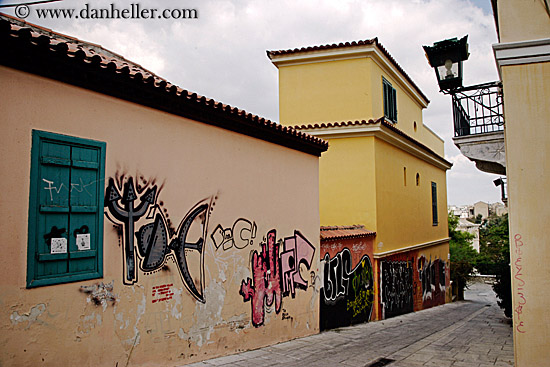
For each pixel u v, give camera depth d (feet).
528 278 18.07
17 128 13.87
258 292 25.16
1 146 13.43
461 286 88.17
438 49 29.32
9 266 13.43
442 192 69.05
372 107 43.86
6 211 13.46
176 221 19.72
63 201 15.08
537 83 18.71
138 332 17.54
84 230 15.74
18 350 13.51
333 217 42.22
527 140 18.65
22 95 14.06
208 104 21.17
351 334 31.63
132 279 17.43
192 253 20.54
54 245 14.71
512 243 18.43
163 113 19.39
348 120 44.42
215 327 21.70
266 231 26.25
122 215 17.20
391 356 24.35
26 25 19.90
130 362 17.10
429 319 44.42
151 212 18.49
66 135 15.30
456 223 122.52
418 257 53.93
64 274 14.97
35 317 14.01
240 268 23.76
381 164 43.32
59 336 14.65
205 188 21.57
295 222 29.43
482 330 36.24
